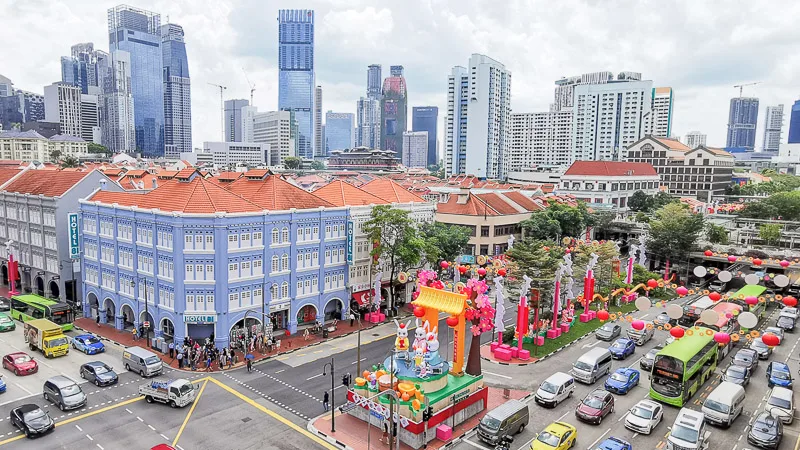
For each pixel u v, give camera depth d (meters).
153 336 66.69
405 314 78.31
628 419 44.88
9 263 84.38
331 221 71.81
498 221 114.56
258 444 42.59
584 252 82.75
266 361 59.84
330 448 42.28
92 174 81.38
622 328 73.00
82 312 76.75
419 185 182.50
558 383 50.03
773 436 42.12
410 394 42.03
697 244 101.88
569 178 187.88
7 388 51.94
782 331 69.94
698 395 52.25
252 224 63.53
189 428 44.81
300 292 69.19
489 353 62.97
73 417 46.31
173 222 60.22
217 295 61.31
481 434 42.69
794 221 131.25
